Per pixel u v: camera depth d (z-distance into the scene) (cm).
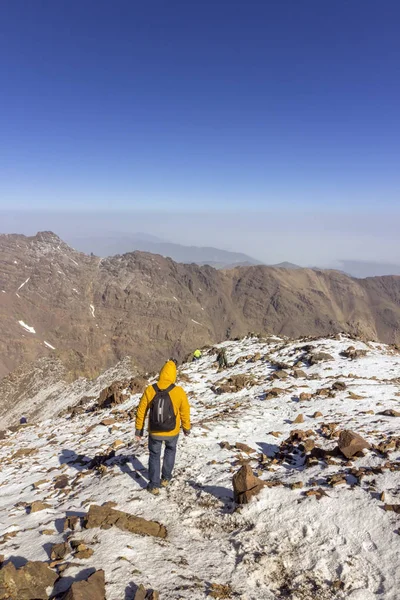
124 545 387
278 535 409
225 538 416
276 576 354
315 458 588
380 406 898
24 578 317
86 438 942
